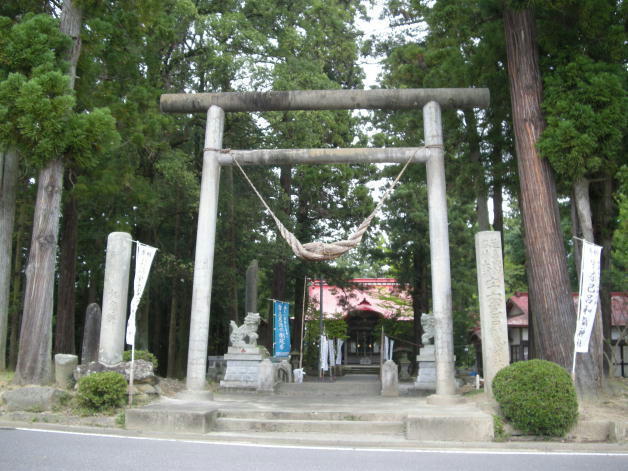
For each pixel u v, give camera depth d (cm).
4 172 1200
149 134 1529
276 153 1177
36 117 1025
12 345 2008
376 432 854
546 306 1045
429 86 1523
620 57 1131
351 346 3503
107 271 1045
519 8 1090
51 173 1096
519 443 776
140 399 970
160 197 1800
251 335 1642
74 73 1189
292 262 2230
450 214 2484
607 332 1397
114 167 1501
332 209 2523
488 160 1539
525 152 1112
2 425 835
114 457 607
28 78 1080
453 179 1631
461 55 1497
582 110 1048
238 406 991
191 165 1944
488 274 1020
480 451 729
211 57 1692
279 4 1967
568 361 1013
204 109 1215
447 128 1561
